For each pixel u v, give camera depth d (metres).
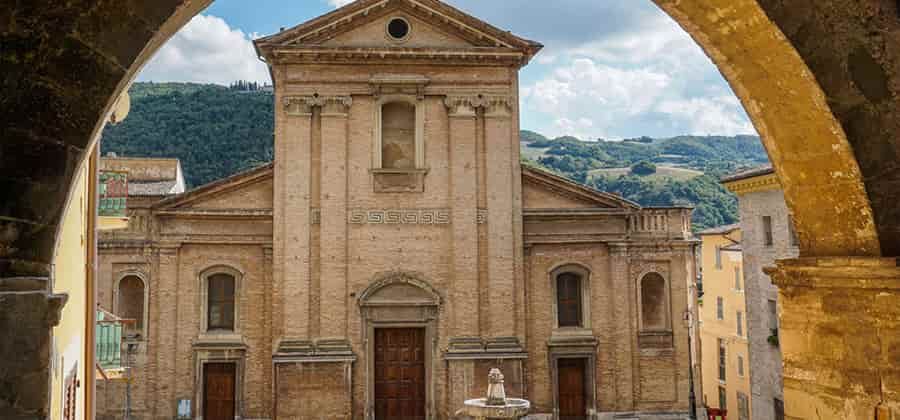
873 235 5.80
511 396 31.53
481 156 32.94
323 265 31.55
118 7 4.88
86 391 14.58
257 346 31.83
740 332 41.31
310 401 30.73
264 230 32.22
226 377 31.91
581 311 33.66
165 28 5.34
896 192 5.75
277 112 32.03
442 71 32.81
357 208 32.00
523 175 33.62
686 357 33.53
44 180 4.72
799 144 6.14
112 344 21.08
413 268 32.06
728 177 32.94
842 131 5.73
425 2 32.41
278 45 31.50
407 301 31.84
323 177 31.84
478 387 31.52
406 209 32.25
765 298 30.67
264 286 32.09
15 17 4.70
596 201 33.88
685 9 6.22
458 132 32.72
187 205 31.88
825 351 6.05
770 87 6.12
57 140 4.75
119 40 4.89
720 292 44.53
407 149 33.06
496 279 32.31
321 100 32.03
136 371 31.11
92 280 14.65
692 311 33.75
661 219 34.00
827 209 6.16
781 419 29.27
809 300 6.18
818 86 5.72
